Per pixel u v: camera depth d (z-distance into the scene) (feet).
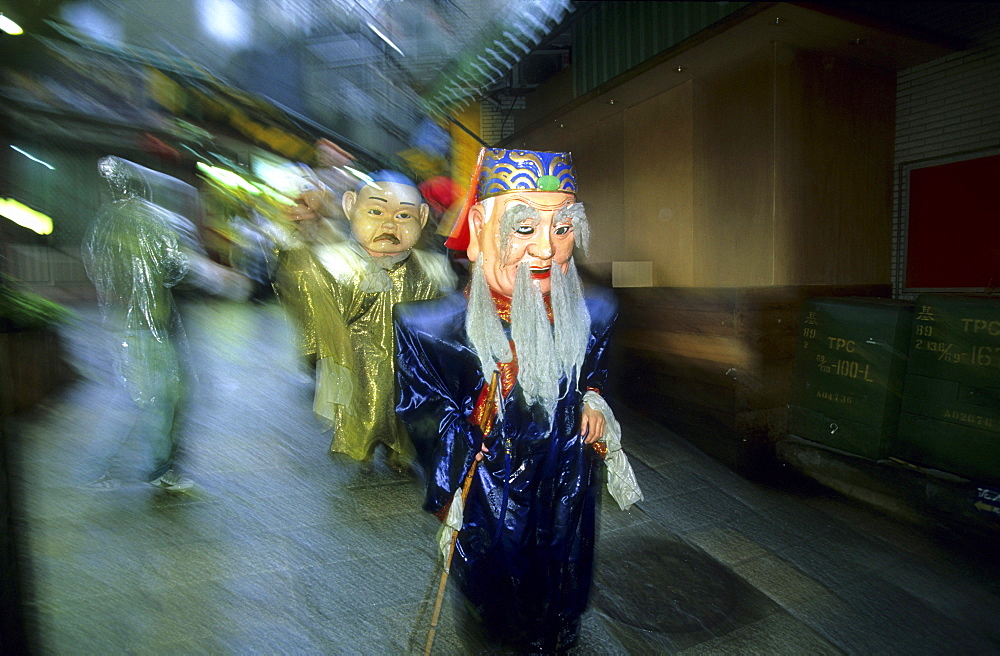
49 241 21.48
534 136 29.96
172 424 12.38
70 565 9.61
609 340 8.31
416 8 32.60
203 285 37.27
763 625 9.61
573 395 7.56
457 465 7.27
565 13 29.12
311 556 10.44
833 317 15.34
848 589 10.80
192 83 30.45
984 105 17.31
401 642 8.41
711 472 15.57
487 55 33.40
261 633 8.43
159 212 12.10
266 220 37.35
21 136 21.61
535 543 7.64
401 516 12.02
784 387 16.60
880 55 18.26
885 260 19.81
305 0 30.81
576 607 8.07
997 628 9.88
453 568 7.76
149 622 8.44
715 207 20.29
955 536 12.85
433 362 7.66
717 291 16.34
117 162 11.93
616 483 8.59
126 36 26.37
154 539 10.59
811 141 18.44
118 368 11.78
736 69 19.06
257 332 29.99
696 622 9.58
